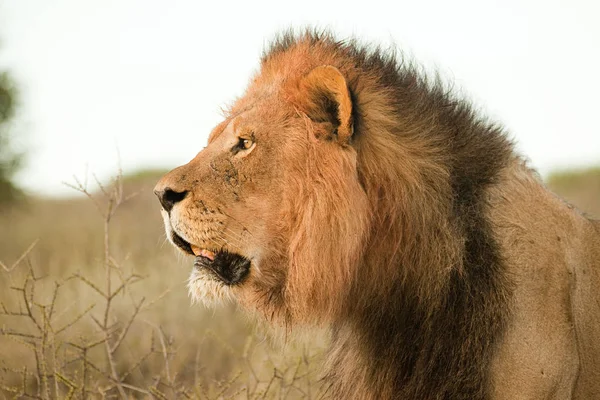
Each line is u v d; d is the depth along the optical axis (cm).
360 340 983
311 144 936
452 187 948
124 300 1877
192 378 1636
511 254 930
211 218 952
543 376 910
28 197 4394
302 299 949
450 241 931
